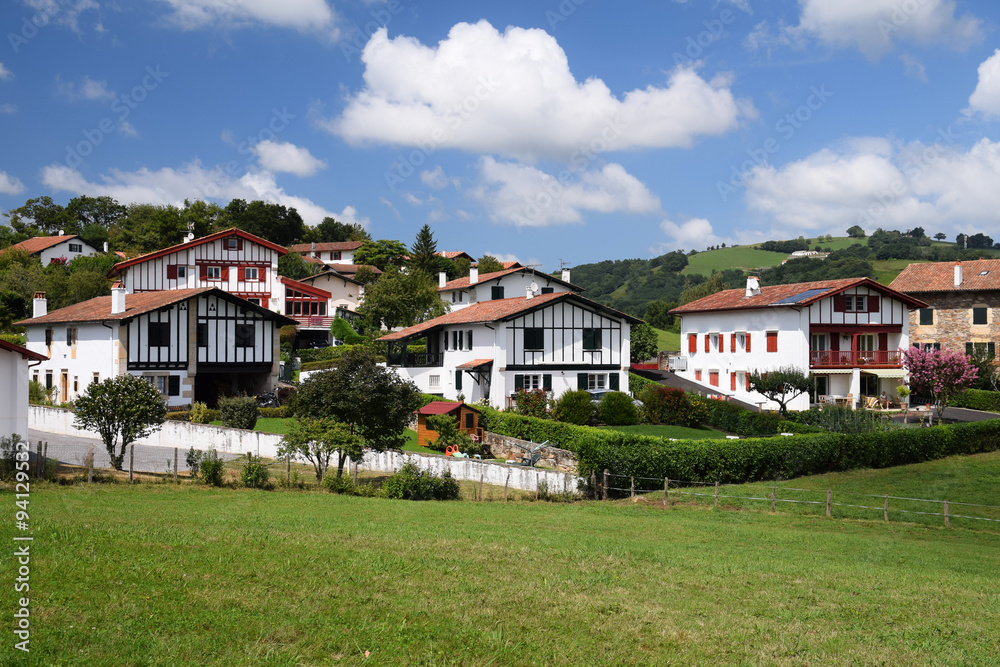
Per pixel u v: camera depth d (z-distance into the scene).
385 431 27.28
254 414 37.94
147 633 9.23
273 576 11.91
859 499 26.38
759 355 51.91
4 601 9.76
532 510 22.39
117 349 42.84
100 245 104.88
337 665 8.93
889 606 13.05
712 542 18.92
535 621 10.94
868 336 52.75
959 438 34.56
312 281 88.56
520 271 68.31
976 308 56.31
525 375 46.03
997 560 19.09
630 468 26.53
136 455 31.69
